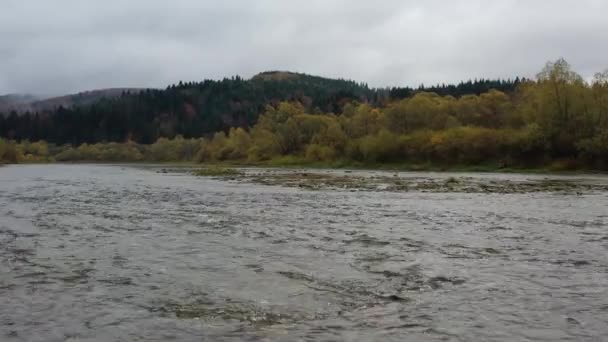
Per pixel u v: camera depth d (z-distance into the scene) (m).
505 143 93.38
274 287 11.97
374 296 11.22
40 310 10.27
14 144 192.62
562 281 12.43
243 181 60.28
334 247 16.95
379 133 118.69
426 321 9.58
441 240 18.27
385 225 22.22
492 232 20.14
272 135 154.12
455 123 120.62
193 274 13.25
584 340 8.63
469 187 47.03
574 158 83.12
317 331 9.07
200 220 24.14
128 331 9.11
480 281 12.42
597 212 26.92
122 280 12.65
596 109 83.94
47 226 22.08
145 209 29.09
